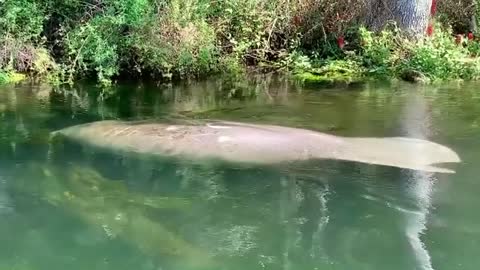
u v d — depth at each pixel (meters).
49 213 3.88
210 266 3.16
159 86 9.33
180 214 3.90
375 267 3.17
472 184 4.43
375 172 4.72
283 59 11.73
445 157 5.08
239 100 8.02
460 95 8.34
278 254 3.32
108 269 3.13
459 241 3.50
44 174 4.66
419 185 4.43
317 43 12.12
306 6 11.97
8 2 9.52
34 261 3.22
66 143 5.54
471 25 13.42
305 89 9.04
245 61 11.75
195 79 10.14
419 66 10.19
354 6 11.96
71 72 9.34
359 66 11.07
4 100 7.74
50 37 10.26
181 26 10.15
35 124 6.34
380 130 6.07
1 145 5.48
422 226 3.72
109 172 4.73
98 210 3.94
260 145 5.23
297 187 4.43
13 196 4.18
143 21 9.59
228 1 11.30
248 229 3.68
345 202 4.13
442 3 13.64
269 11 11.73
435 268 3.17
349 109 7.26
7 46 9.57
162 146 5.27
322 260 3.25
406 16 11.47
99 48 9.32
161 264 3.18
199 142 5.29
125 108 7.36
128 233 3.57
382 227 3.71
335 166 4.87
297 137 5.43
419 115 6.84
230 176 4.67
